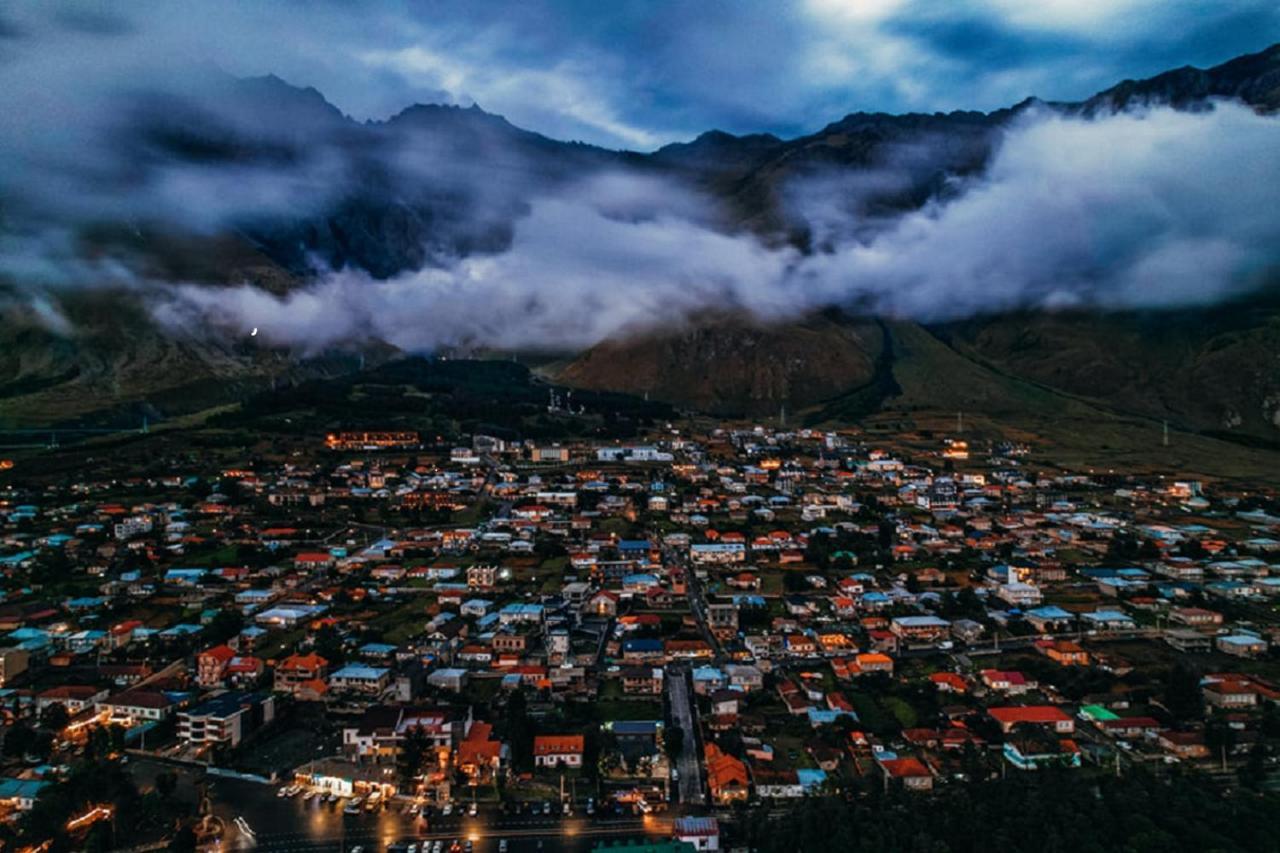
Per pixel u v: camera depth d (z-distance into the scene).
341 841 173.12
